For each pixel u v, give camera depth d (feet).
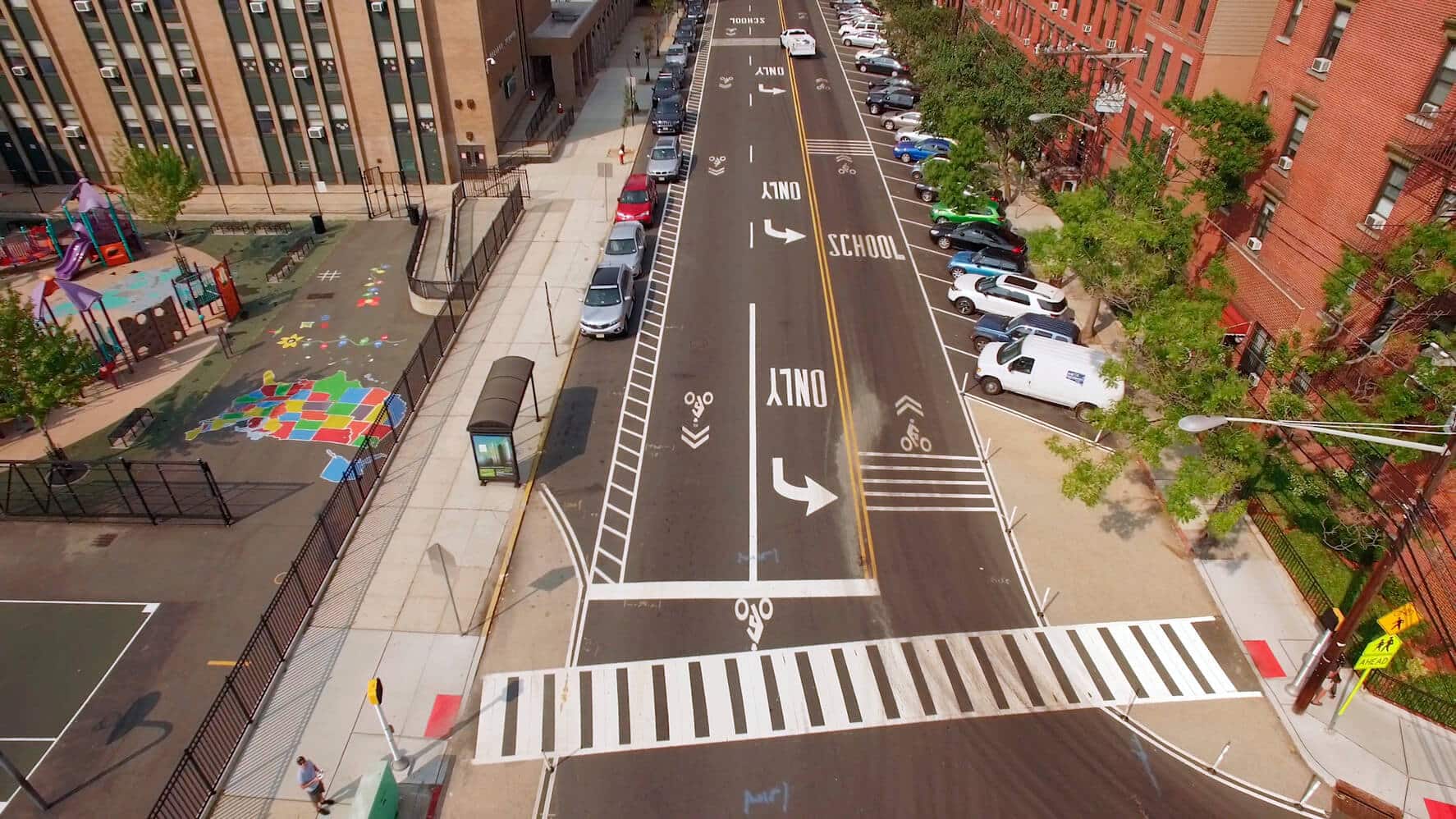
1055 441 65.36
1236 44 93.20
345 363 92.68
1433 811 50.06
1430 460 62.08
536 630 60.34
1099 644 60.49
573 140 155.94
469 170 141.49
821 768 51.85
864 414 83.71
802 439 80.18
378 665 57.52
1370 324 68.74
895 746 53.31
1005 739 53.93
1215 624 62.23
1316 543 68.39
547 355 92.48
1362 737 54.13
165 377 90.43
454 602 62.08
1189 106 84.53
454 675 56.95
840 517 71.10
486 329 97.30
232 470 76.48
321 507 72.13
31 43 125.80
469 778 50.70
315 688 55.83
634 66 203.51
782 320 99.25
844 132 160.56
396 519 69.97
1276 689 57.26
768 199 131.75
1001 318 96.32
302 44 127.24
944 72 135.03
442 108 134.92
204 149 135.85
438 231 122.93
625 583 64.49
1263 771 52.49
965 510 72.28
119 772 50.90
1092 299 105.70
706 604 62.75
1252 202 87.30
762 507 71.87
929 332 97.45
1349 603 62.90
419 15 125.70
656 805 49.47
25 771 51.01
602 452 78.02
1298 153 79.97
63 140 134.92
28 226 126.21
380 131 135.44
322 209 131.03
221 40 126.11
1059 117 107.65
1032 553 68.08
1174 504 58.44
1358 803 50.44
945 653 59.52
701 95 180.75
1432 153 62.69
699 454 78.07
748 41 224.12
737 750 52.80
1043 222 125.29
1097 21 132.46
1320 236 75.92
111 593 63.21
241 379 89.86
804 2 272.51
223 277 98.89
